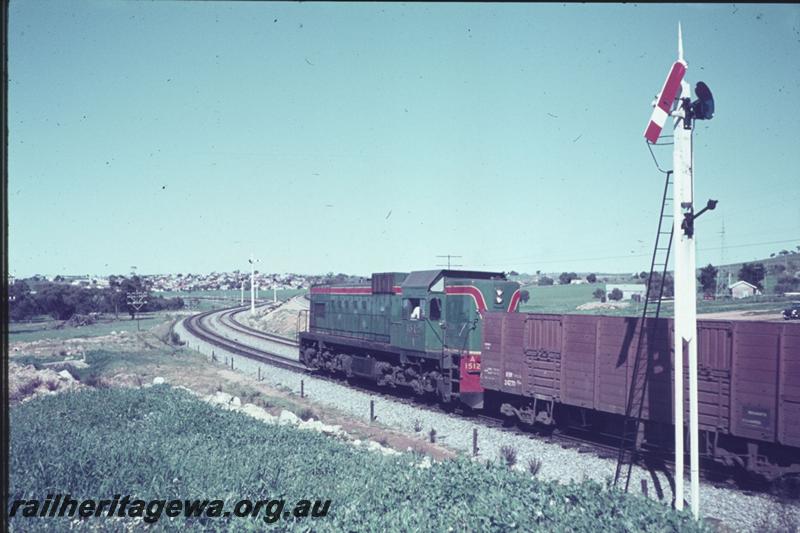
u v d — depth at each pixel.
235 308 106.25
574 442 16.31
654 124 10.37
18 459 9.94
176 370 32.31
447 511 9.05
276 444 13.23
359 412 21.56
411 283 22.98
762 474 12.50
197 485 9.63
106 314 88.94
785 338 11.79
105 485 9.28
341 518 8.59
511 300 21.02
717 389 12.94
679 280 10.45
